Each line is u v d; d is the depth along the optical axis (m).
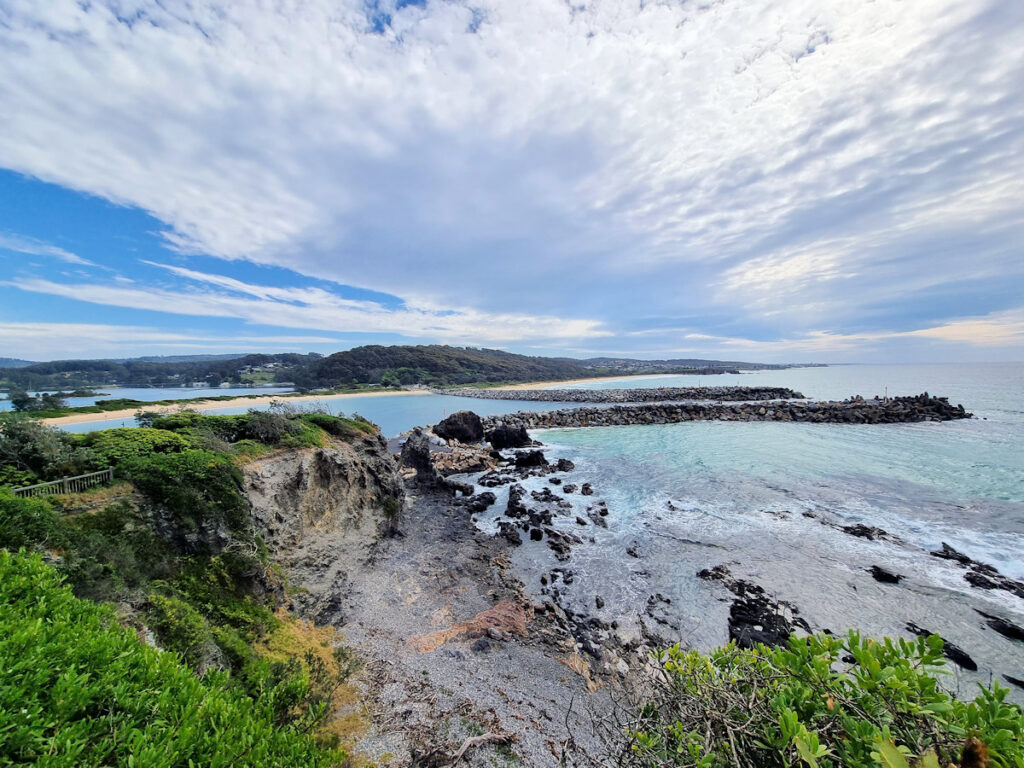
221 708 4.72
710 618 15.63
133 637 5.21
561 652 14.18
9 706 3.82
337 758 5.33
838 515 24.17
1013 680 12.42
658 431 54.31
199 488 13.91
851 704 3.09
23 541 8.91
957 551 19.59
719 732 3.51
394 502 24.70
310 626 14.52
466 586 18.36
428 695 11.76
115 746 3.95
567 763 9.77
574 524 24.86
